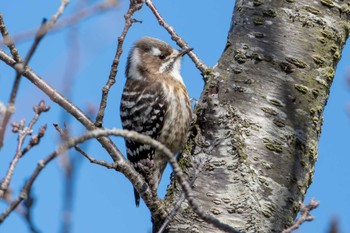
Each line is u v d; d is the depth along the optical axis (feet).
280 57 33.83
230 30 35.91
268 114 33.22
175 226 31.76
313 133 33.58
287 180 32.50
